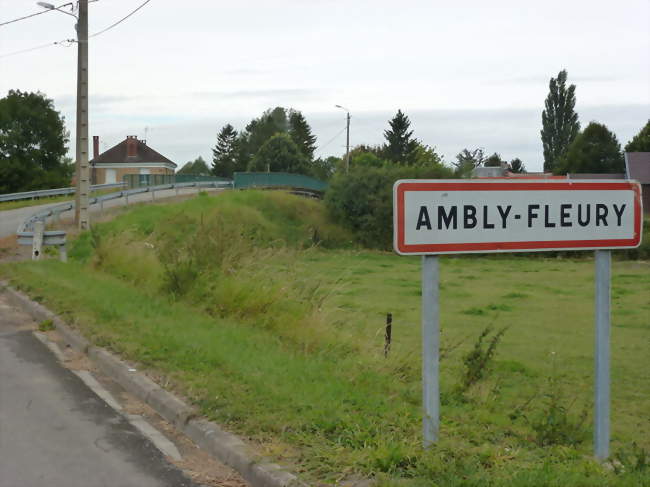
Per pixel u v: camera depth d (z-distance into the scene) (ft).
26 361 27.12
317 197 194.80
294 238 131.64
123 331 30.12
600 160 274.16
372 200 141.79
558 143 324.19
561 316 66.03
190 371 24.02
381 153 322.75
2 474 16.20
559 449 17.71
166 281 39.37
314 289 37.91
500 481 14.21
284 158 347.36
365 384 24.04
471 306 71.77
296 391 21.49
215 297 36.27
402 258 126.93
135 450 17.99
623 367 43.75
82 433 19.17
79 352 28.73
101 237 55.26
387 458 15.35
